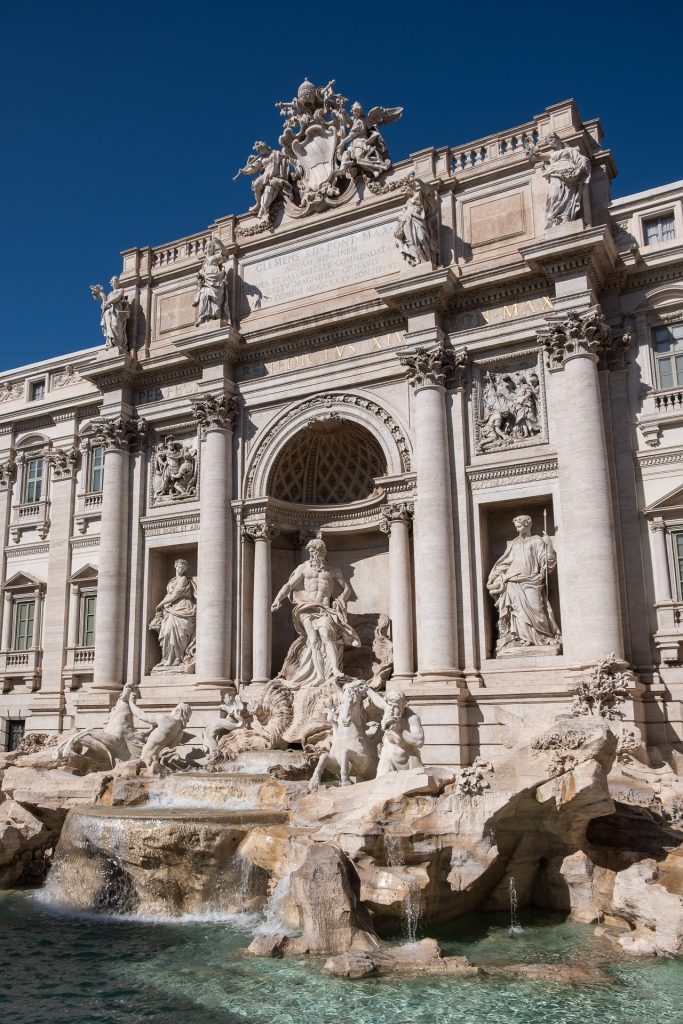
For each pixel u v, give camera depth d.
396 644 29.27
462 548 28.81
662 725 25.67
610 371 28.59
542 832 19.41
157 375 36.59
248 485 33.53
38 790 24.19
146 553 35.56
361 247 33.38
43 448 41.28
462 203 31.67
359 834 17.83
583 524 26.34
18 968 15.61
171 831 19.25
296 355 33.66
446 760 26.61
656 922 16.44
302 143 35.38
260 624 32.09
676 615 26.41
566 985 14.36
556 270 28.28
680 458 27.22
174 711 27.34
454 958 15.39
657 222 29.23
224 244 36.06
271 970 15.26
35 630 39.00
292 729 29.03
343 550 34.44
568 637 26.73
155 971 15.34
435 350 29.67
